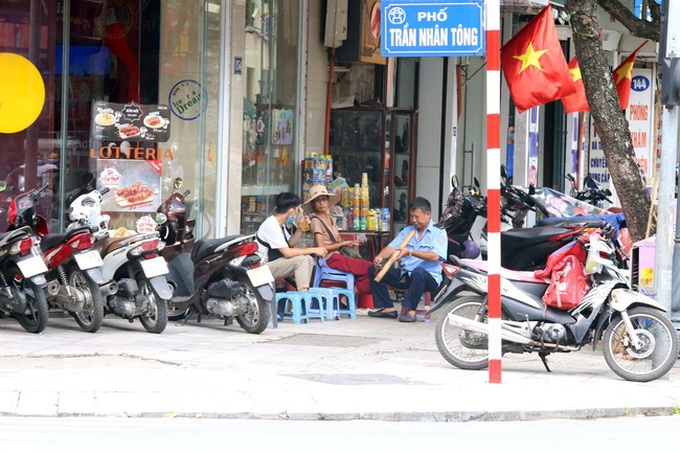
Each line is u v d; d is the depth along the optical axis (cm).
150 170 3703
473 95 5341
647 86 6850
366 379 2625
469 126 5344
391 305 3716
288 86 4175
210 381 2530
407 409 2297
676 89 2769
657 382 2694
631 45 6612
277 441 1989
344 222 4225
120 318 3456
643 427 2270
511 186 4162
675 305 2870
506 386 2572
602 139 3288
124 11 3662
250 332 3269
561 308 2733
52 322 3353
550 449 1984
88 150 3594
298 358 2898
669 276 2859
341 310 3703
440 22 2644
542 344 2731
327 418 2259
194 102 3816
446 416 2298
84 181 3584
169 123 3750
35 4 3488
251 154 4022
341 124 4434
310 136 4281
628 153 3269
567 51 6153
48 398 2295
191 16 3800
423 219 3672
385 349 3080
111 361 2783
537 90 3803
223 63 3866
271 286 3238
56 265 3136
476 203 3991
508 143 5612
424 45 2659
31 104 3484
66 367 2678
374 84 4556
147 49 3712
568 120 6281
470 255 3969
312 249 3597
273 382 2547
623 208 3300
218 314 3262
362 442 1998
